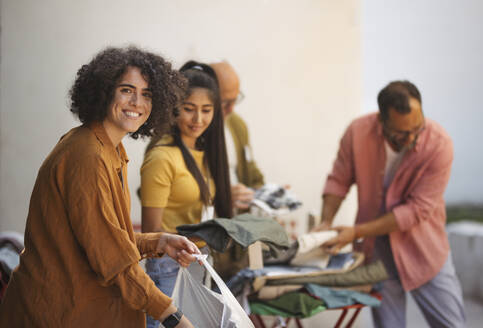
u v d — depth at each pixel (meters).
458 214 9.38
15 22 3.71
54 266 1.39
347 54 4.21
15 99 3.73
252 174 3.56
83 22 3.77
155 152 2.12
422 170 2.84
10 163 3.75
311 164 4.21
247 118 4.09
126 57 1.45
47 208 1.37
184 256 1.60
